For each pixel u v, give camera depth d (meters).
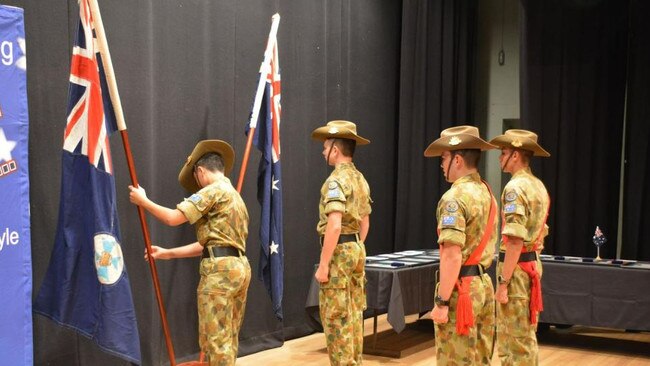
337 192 4.13
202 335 3.88
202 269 3.90
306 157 6.48
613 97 7.77
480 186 3.36
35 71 4.17
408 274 5.59
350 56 7.17
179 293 5.14
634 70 7.66
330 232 4.09
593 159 7.82
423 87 7.93
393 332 6.57
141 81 4.80
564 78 7.88
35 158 4.17
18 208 3.22
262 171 5.00
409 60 7.82
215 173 4.04
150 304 4.84
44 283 3.60
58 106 4.29
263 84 4.96
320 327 5.85
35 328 4.13
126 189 4.70
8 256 3.18
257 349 5.81
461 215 3.22
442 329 3.32
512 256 4.07
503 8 8.65
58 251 3.58
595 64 7.80
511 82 8.61
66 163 3.59
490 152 8.72
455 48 8.30
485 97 8.73
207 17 5.39
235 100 5.67
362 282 4.38
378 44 7.60
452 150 3.39
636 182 7.63
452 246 3.20
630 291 5.81
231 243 3.91
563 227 7.86
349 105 7.16
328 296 4.20
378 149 7.63
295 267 6.39
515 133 4.37
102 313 3.51
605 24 7.78
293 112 6.32
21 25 3.22
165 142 5.06
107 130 3.86
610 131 7.79
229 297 3.87
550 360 5.73
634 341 6.49
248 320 5.77
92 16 3.68
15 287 3.21
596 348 6.19
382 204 7.71
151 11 4.87
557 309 6.02
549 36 7.91
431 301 5.91
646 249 7.59
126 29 4.70
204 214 3.89
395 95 7.89
